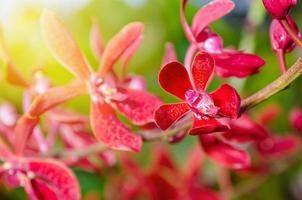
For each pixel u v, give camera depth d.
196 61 0.34
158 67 0.70
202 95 0.34
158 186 0.59
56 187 0.41
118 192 0.61
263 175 0.67
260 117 0.59
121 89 0.41
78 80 0.40
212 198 0.59
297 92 0.73
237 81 0.66
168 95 0.68
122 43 0.40
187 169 0.60
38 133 0.48
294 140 0.56
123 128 0.39
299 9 0.76
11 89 0.66
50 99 0.39
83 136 0.47
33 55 0.67
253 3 0.65
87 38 0.69
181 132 0.39
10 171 0.42
